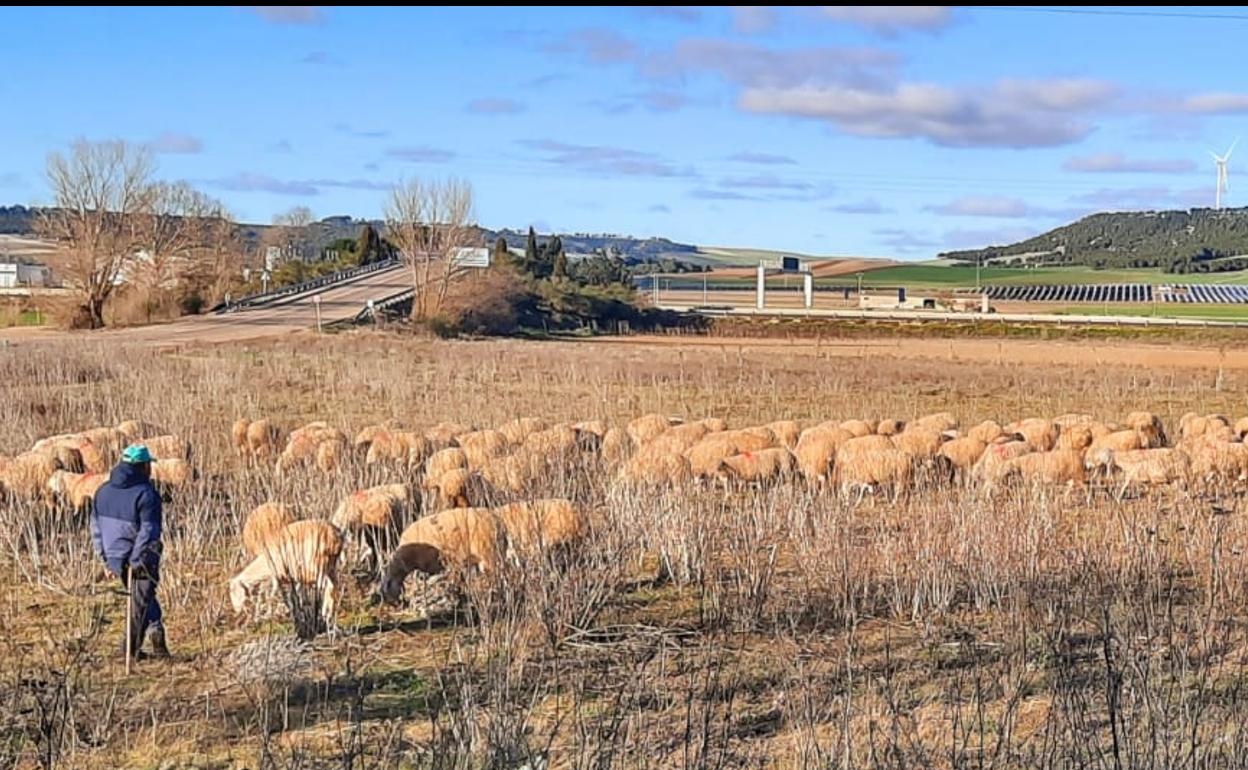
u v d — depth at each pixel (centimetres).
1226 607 1177
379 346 5206
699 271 18812
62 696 954
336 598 1206
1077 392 3594
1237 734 791
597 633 1161
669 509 1469
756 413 3080
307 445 2155
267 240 13438
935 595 1251
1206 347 6009
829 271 18175
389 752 864
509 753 801
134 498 1084
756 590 1238
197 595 1309
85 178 7306
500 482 1770
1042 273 17650
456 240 7456
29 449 2088
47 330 7044
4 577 1395
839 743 822
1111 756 795
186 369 3831
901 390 3588
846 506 1617
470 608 1211
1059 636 1070
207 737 922
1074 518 1688
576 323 7881
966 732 814
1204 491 1939
